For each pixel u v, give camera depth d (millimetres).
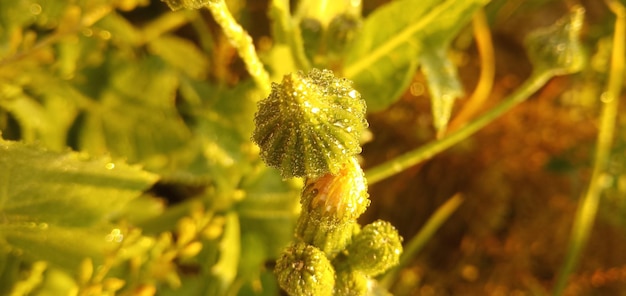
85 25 87
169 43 118
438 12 92
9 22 98
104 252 78
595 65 135
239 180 99
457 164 129
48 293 88
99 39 106
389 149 129
